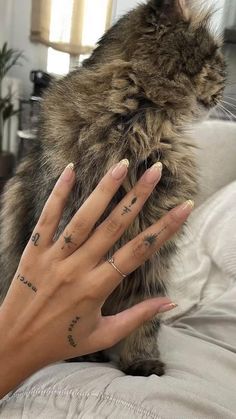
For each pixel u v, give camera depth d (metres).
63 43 2.41
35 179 0.61
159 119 0.56
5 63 2.41
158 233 0.37
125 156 0.53
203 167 1.14
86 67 0.60
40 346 0.38
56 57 2.57
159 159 0.54
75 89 0.57
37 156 0.62
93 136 0.53
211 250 0.95
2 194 0.76
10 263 0.66
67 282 0.36
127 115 0.54
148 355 0.61
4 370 0.38
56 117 0.57
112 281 0.37
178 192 0.56
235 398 0.48
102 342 0.38
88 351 0.39
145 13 0.57
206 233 0.98
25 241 0.63
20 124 2.38
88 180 0.52
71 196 0.51
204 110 0.64
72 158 0.53
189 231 0.95
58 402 0.42
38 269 0.37
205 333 0.69
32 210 0.61
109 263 0.37
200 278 0.88
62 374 0.47
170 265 0.65
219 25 0.71
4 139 2.45
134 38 0.56
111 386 0.44
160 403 0.42
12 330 0.37
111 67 0.55
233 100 0.72
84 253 0.37
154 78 0.54
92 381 0.46
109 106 0.53
